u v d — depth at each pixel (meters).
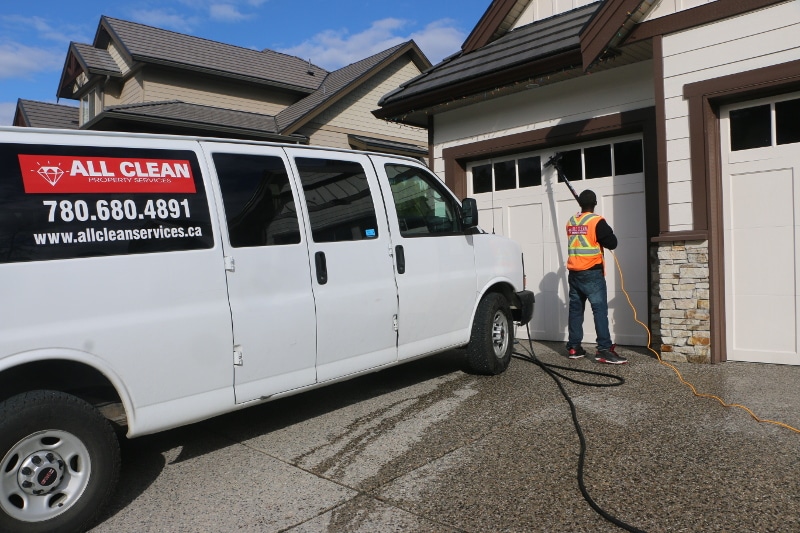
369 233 4.93
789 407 4.62
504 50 8.24
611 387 5.45
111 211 3.45
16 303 3.03
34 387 3.39
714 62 5.91
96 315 3.31
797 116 5.80
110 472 3.29
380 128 17.84
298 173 4.52
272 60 19.25
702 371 5.80
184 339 3.66
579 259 6.49
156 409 3.56
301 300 4.30
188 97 16.39
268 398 4.14
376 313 4.88
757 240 6.02
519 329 8.35
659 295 6.55
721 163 6.16
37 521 3.01
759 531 2.88
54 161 3.31
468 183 8.99
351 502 3.41
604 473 3.61
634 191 7.23
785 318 5.90
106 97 17.14
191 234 3.76
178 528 3.20
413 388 5.77
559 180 7.92
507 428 4.48
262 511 3.35
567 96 7.61
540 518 3.12
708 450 3.86
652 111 6.85
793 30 5.50
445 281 5.57
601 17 6.33
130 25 17.17
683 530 2.92
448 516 3.19
